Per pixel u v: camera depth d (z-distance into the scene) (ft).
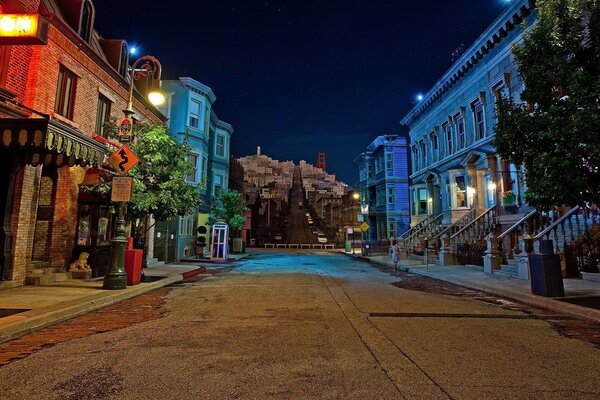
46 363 14.80
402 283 42.68
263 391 12.09
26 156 30.91
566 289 32.76
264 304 28.19
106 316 23.85
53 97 37.88
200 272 55.77
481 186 69.15
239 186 133.59
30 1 35.19
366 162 150.10
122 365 14.56
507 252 51.16
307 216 337.31
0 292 29.76
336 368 14.24
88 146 30.58
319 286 39.06
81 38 41.52
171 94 83.61
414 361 15.10
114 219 45.93
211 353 16.06
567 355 16.11
